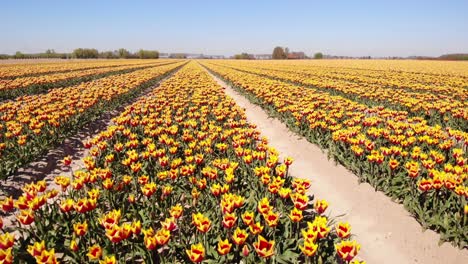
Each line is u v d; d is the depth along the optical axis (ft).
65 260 17.71
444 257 19.74
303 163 36.81
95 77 125.59
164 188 21.54
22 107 56.39
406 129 39.70
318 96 63.93
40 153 36.40
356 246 14.23
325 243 17.75
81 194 23.68
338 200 27.73
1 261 14.15
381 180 27.12
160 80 130.00
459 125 47.32
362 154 31.22
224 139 34.09
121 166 30.27
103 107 60.54
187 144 36.52
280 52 517.55
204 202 22.68
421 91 84.64
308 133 42.65
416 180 26.37
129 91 79.61
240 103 77.77
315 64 264.93
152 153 27.78
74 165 36.83
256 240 18.04
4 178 30.27
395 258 20.27
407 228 22.67
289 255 17.33
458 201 21.34
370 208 25.68
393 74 143.33
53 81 95.55
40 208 20.16
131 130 42.37
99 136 34.04
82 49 508.53
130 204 22.21
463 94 72.18
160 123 42.55
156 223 21.43
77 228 16.55
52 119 39.60
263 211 17.79
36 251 14.65
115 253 17.11
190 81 103.24
